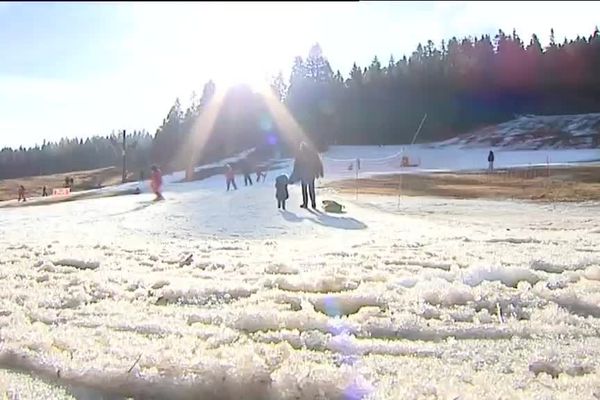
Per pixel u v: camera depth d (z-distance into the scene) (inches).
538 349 134.4
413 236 437.1
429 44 3651.6
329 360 125.5
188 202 903.7
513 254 295.9
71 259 283.3
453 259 281.4
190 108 3523.6
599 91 3129.9
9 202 1289.4
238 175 1916.8
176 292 199.6
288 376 108.6
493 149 2372.0
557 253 299.4
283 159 2298.2
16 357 125.7
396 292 195.3
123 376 113.9
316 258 298.2
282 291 202.7
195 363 115.7
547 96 3142.2
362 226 560.1
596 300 181.8
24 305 182.2
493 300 181.9
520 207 840.3
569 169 1492.4
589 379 111.8
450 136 2942.9
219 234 492.4
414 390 103.6
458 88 3161.9
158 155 3218.5
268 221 605.9
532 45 3334.2
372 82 3201.3
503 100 3132.4
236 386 109.5
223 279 234.5
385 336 149.6
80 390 112.7
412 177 1505.9
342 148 2719.0
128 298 197.5
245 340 140.4
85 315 168.9
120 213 729.6
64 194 1502.2
